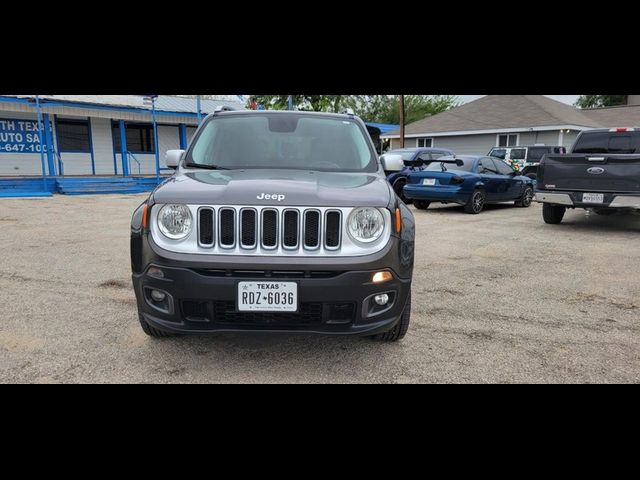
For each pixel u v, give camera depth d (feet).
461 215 38.01
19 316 13.35
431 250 23.68
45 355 10.87
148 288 9.74
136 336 12.07
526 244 25.61
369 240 9.61
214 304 9.41
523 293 16.60
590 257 22.48
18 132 61.21
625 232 29.91
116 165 71.36
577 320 14.01
